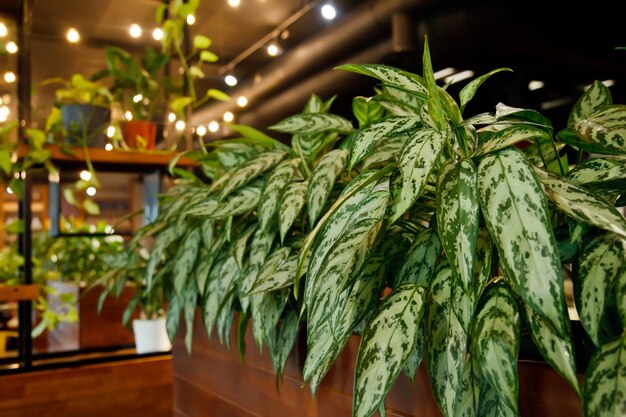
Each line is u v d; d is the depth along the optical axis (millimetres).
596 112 858
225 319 1392
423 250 905
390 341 765
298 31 5773
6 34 2725
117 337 2736
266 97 6789
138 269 2072
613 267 697
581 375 746
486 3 4164
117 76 2551
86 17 4781
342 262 897
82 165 2508
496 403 765
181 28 2756
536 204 697
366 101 1242
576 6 4367
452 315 794
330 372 1162
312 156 1360
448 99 948
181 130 2631
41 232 3275
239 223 1462
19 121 2576
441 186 775
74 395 2430
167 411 2584
